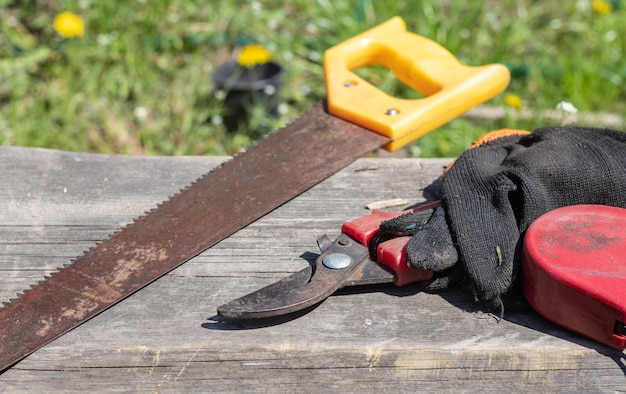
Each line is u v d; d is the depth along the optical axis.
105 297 0.96
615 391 0.89
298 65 2.78
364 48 1.47
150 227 1.09
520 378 0.90
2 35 2.80
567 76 2.63
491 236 0.93
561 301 0.86
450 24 2.80
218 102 2.58
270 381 0.90
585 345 0.88
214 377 0.90
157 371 0.90
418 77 1.41
